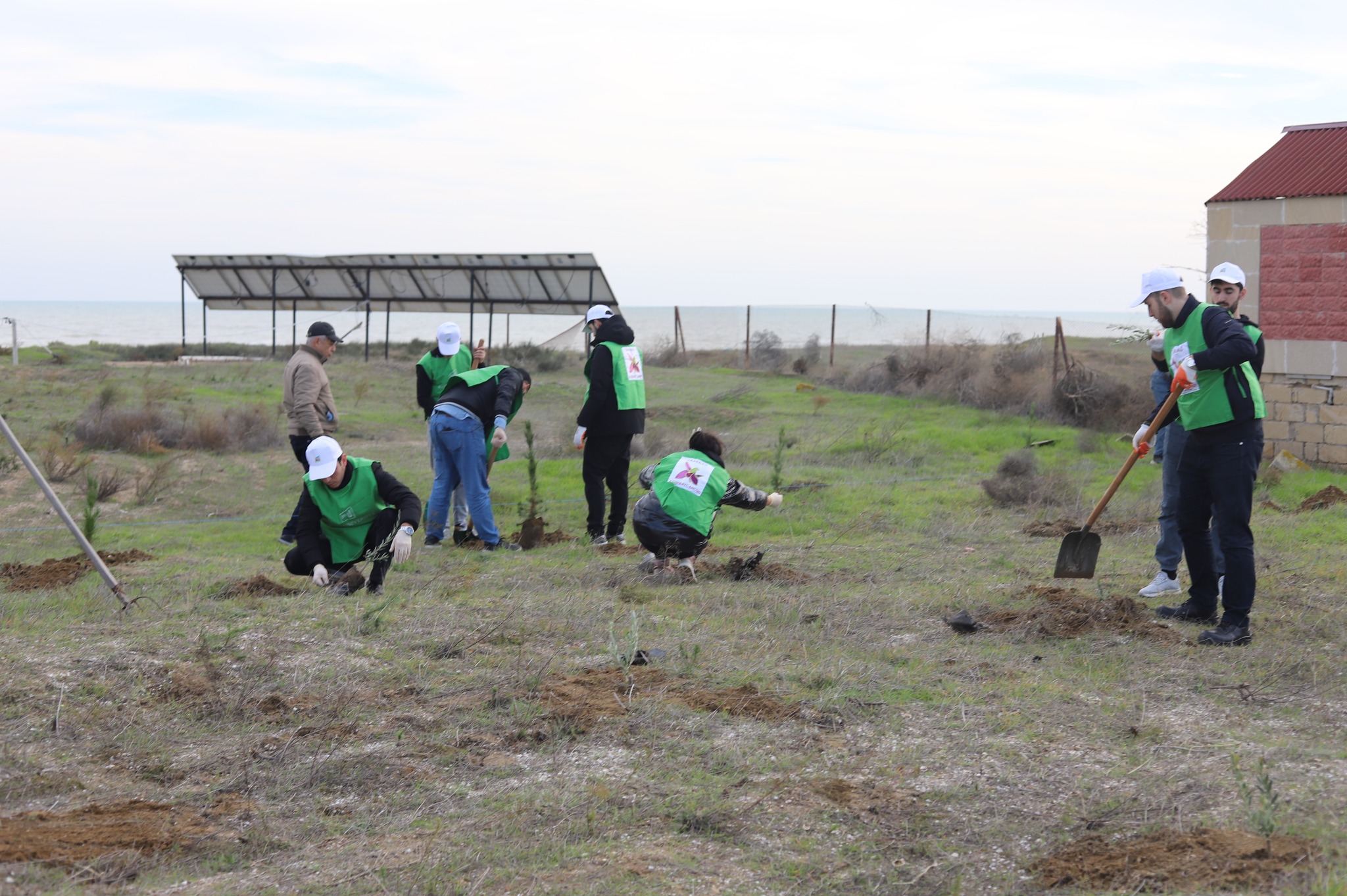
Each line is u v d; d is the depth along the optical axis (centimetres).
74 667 536
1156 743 460
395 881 342
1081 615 650
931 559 884
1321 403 1395
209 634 599
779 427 1878
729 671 562
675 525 802
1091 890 331
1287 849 344
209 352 3966
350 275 3381
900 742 467
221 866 354
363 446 1655
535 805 401
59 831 372
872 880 344
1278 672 554
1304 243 1393
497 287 3180
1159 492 1178
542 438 1766
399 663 572
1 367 2678
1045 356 2258
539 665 567
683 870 350
